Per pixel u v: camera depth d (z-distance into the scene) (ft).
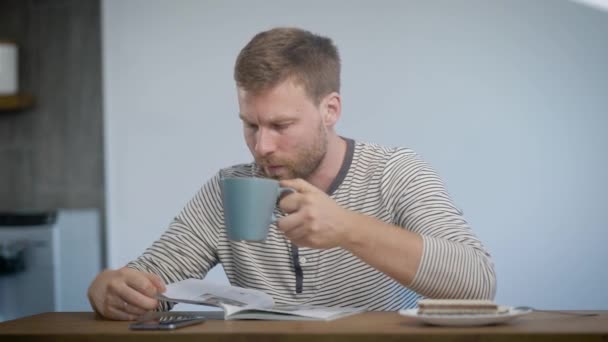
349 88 11.20
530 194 10.84
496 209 10.89
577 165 10.78
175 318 4.19
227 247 5.24
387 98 11.11
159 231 11.85
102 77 12.07
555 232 10.82
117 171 12.01
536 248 10.84
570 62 10.76
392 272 3.97
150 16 11.85
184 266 5.19
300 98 4.58
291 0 11.41
